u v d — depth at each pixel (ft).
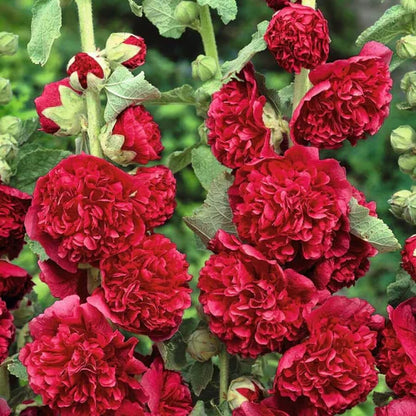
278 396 3.72
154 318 3.58
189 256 9.29
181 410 3.85
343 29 14.94
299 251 3.60
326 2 14.85
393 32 3.97
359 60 3.53
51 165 4.12
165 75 12.62
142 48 3.76
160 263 3.61
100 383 3.53
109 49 3.72
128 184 3.58
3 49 4.12
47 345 3.54
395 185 12.10
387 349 3.76
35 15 3.77
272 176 3.56
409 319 3.79
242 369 4.18
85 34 3.78
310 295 3.62
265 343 3.59
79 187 3.52
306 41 3.49
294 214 3.50
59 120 3.72
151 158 3.67
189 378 4.23
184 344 4.06
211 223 3.82
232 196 3.66
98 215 3.51
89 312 3.58
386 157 12.34
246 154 3.63
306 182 3.53
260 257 3.56
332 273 3.66
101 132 3.68
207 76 4.10
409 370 3.72
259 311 3.57
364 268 3.76
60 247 3.56
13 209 3.94
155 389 3.80
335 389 3.60
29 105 6.68
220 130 3.65
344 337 3.62
